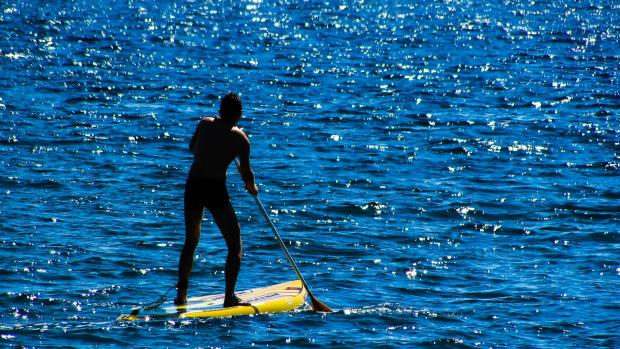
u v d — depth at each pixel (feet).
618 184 191.42
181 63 366.84
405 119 262.47
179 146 221.05
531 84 330.13
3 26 454.81
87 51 387.75
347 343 101.35
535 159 214.28
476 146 227.20
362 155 214.90
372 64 376.07
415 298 119.65
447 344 102.06
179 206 166.30
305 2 633.61
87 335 101.55
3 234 143.23
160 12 554.87
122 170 193.67
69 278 124.16
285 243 143.84
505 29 505.25
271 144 224.53
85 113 258.16
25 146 212.43
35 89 293.64
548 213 167.12
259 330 104.73
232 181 185.06
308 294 113.80
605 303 118.01
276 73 348.18
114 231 148.15
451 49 425.69
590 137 239.91
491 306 116.37
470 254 141.08
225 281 123.44
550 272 132.16
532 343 103.30
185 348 98.32
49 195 170.30
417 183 189.06
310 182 186.80
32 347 97.66
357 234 150.82
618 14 598.34
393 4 632.38
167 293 120.16
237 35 462.60
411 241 147.84
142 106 273.75
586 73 359.66
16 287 119.03
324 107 279.08
